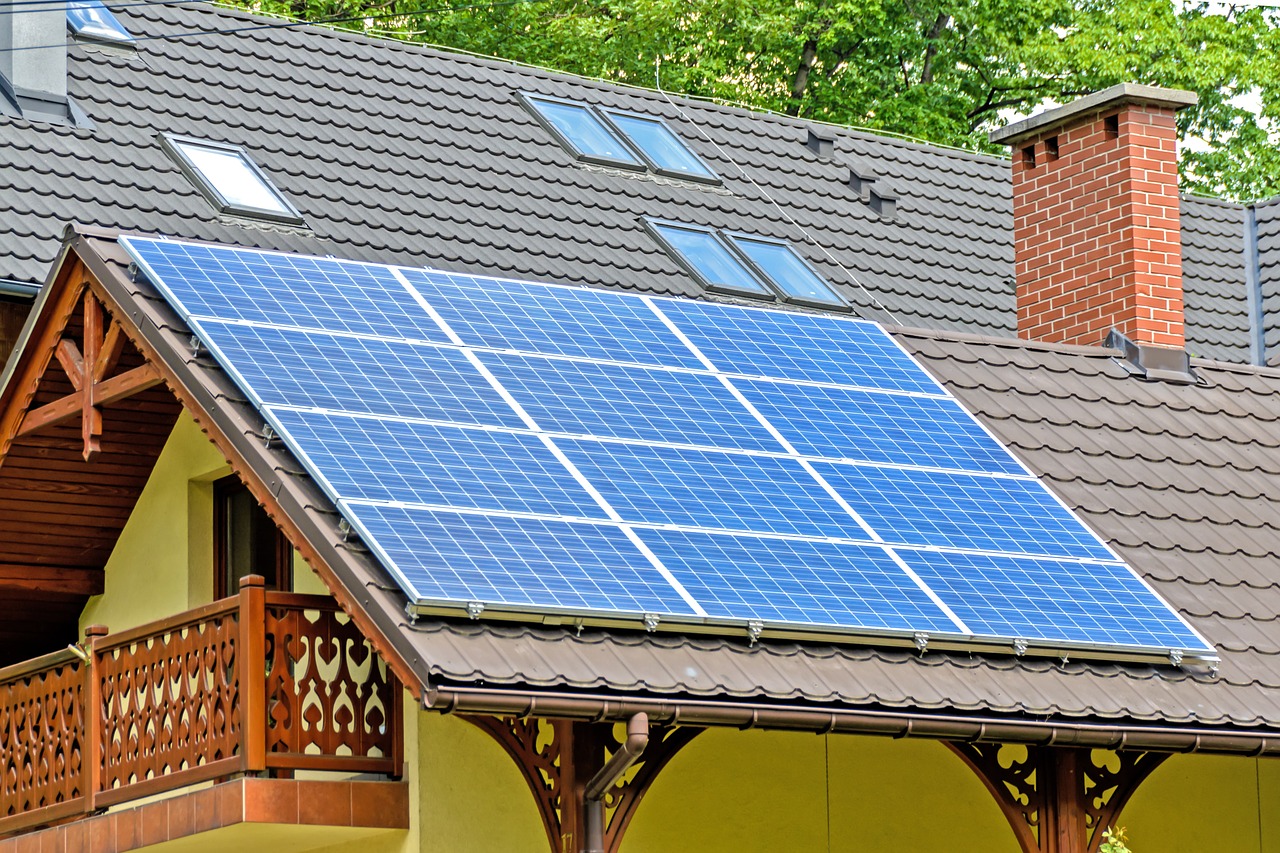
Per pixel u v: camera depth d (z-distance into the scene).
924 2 51.28
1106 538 21.69
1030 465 22.67
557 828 18.11
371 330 20.28
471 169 30.00
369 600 16.72
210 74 29.86
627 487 18.97
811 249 31.56
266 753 18.23
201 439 22.80
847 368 22.98
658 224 30.25
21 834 21.73
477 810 19.25
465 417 19.23
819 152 34.97
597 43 46.84
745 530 18.94
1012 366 24.92
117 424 22.56
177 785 19.06
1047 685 19.06
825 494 20.05
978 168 36.66
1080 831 19.88
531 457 18.91
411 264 27.03
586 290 22.86
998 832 21.94
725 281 29.31
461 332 20.86
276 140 28.92
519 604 16.91
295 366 19.17
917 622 18.62
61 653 20.67
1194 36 51.41
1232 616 21.03
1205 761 23.30
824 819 20.98
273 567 22.55
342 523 17.39
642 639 17.56
